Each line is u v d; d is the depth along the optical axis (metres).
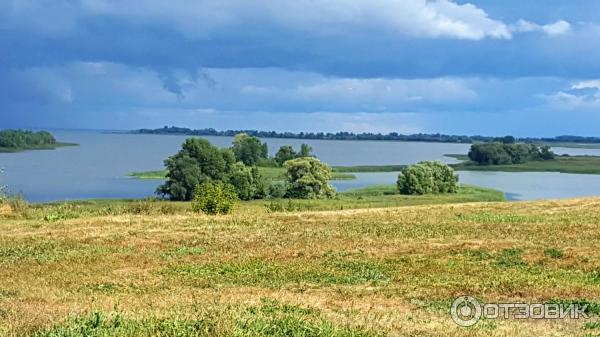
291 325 11.83
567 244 26.58
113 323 11.70
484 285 18.92
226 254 25.30
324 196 100.44
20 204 41.12
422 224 33.53
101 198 99.12
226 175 98.75
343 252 25.45
